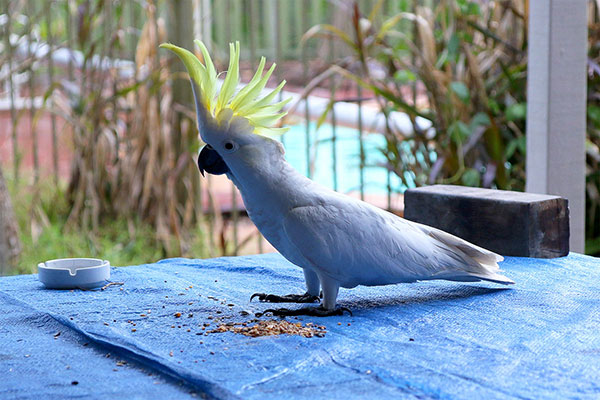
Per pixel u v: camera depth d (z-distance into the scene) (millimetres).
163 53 4652
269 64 6605
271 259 2504
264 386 1349
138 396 1329
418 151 4098
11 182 4973
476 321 1745
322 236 1746
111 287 2135
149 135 4336
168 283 2168
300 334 1645
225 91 1738
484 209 2527
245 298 1999
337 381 1374
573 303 1888
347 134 7484
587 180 4070
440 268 1872
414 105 4160
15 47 4727
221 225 4285
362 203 1845
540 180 3422
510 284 2025
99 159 4449
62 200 4719
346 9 4438
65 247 4184
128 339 1597
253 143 1748
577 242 3451
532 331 1663
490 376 1392
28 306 1925
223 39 7016
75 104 4543
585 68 3350
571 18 3295
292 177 1799
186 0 4527
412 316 1795
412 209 2732
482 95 3861
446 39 4195
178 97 4504
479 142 4035
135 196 4383
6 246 3838
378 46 4312
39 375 1435
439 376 1392
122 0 4410
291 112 4062
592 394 1305
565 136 3369
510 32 4250
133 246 4277
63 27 5336
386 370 1421
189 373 1376
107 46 4625
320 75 4125
